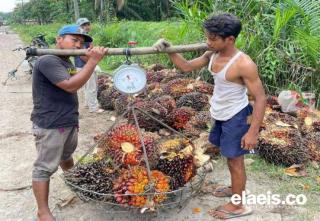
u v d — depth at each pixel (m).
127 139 3.35
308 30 6.12
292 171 4.10
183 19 7.98
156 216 3.43
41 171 3.20
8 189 4.05
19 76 10.78
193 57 7.19
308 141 4.51
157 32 10.86
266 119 4.84
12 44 22.77
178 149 3.47
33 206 3.73
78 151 4.99
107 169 3.28
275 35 6.17
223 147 3.27
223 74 3.06
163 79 6.80
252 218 3.38
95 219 3.44
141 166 3.25
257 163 4.35
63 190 3.98
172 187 3.22
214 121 3.41
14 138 5.64
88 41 3.41
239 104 3.15
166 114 5.00
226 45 2.99
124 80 3.25
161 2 29.56
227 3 7.20
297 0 6.40
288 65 6.18
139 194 2.99
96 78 6.73
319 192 3.75
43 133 3.16
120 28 14.81
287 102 5.25
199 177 3.83
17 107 7.40
